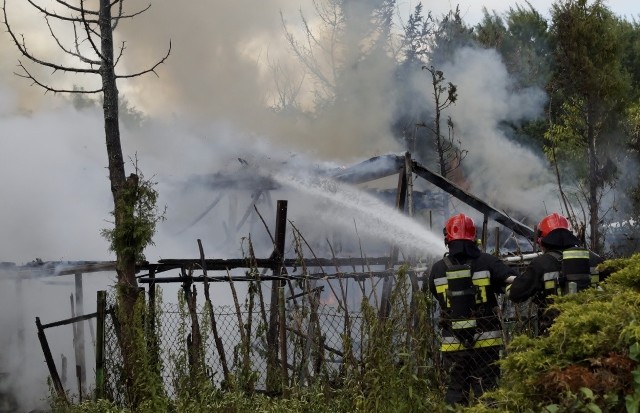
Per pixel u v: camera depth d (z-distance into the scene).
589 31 15.04
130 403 7.54
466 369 6.05
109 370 7.85
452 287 6.06
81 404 7.65
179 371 7.42
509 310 6.96
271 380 7.84
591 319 4.23
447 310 6.12
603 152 16.42
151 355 7.52
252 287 7.84
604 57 15.26
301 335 7.58
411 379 6.22
